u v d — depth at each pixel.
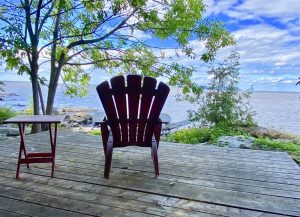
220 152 4.07
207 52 7.18
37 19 5.99
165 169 3.23
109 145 2.99
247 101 7.46
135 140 3.25
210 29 6.95
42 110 6.79
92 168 3.22
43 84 6.62
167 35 6.95
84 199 2.37
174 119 9.30
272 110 15.95
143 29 7.04
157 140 3.21
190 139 6.13
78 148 4.16
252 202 2.34
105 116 3.23
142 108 3.12
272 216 2.12
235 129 7.01
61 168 3.21
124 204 2.28
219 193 2.53
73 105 17.81
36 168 3.19
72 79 8.22
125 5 6.47
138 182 2.79
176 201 2.36
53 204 2.27
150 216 2.08
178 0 6.80
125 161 3.52
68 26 7.09
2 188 2.60
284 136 6.74
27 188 2.60
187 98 7.43
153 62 7.34
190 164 3.44
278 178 2.95
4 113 8.00
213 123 7.36
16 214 2.09
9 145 4.31
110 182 2.78
